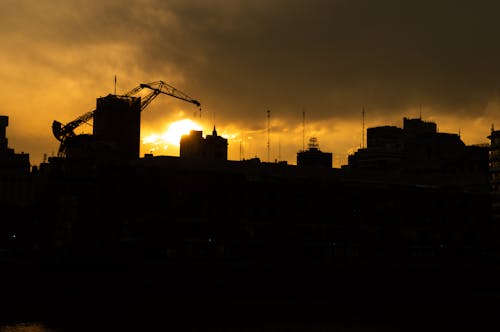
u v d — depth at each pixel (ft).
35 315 281.54
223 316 284.82
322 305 327.47
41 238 550.77
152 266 355.56
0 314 281.74
